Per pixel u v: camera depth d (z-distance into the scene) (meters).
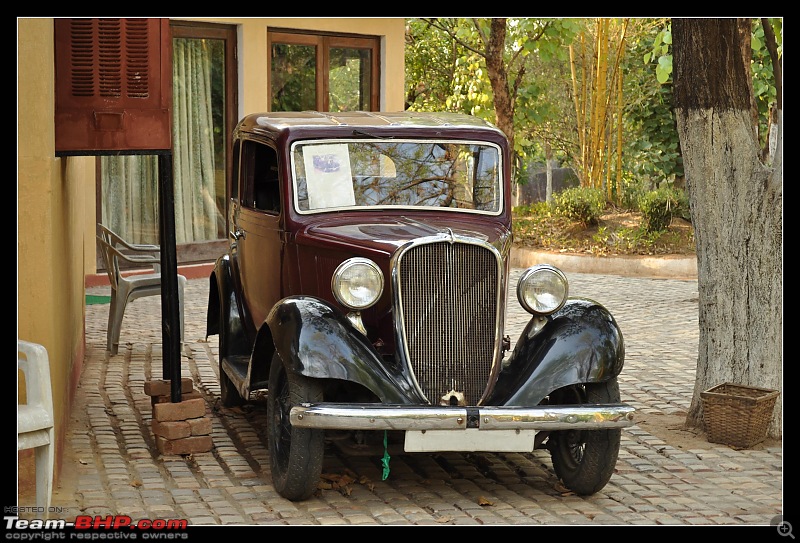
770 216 6.79
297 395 5.24
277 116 6.87
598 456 5.41
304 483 5.31
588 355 5.33
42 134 5.41
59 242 6.05
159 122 6.23
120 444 6.59
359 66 16.27
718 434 6.66
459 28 18.16
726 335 6.93
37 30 5.34
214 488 5.68
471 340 5.43
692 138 6.98
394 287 5.36
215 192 14.86
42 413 4.75
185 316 11.68
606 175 20.08
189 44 14.29
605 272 16.25
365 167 6.33
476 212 6.41
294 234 6.12
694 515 5.27
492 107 18.88
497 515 5.25
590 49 20.58
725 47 6.83
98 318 11.50
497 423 5.06
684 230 17.00
